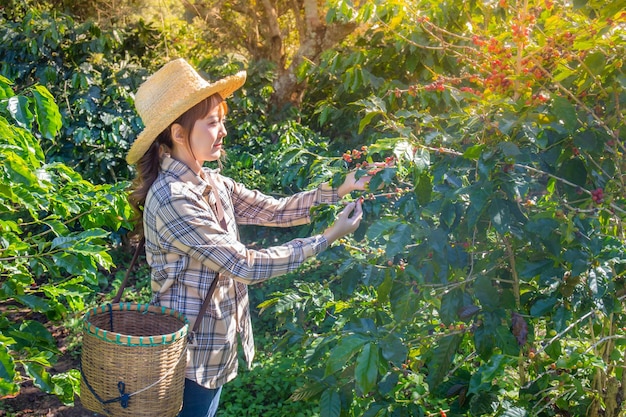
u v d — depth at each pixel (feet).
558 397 7.71
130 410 6.51
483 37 9.52
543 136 6.29
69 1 28.09
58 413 12.87
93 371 6.58
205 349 7.06
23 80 21.13
